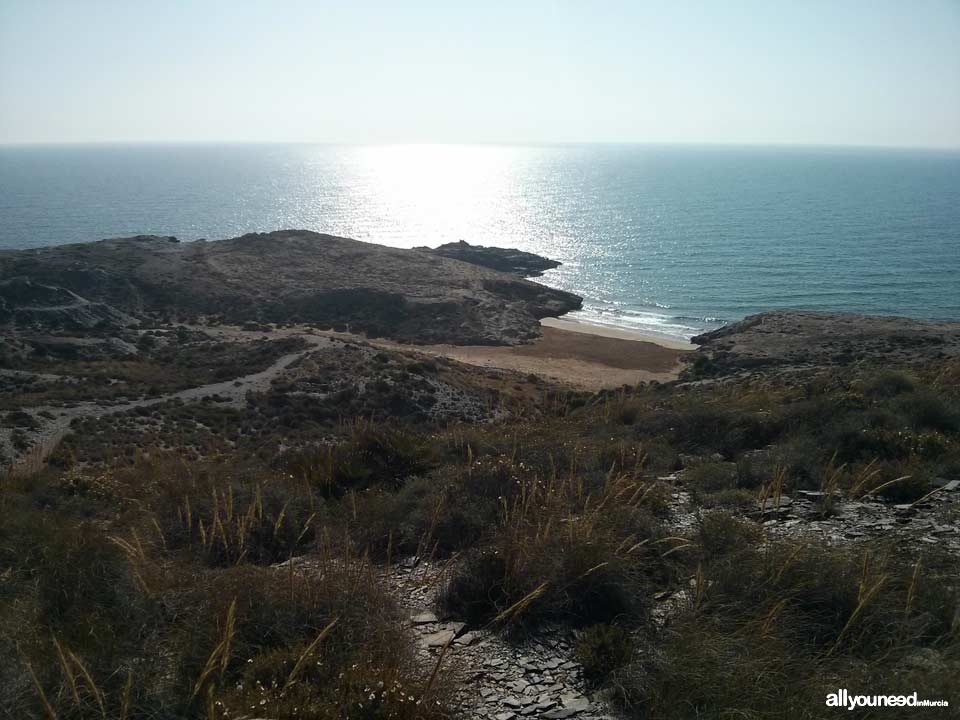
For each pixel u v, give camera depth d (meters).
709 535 5.81
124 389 39.88
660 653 4.10
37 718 3.53
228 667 4.15
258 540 6.53
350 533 6.72
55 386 40.91
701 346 65.81
